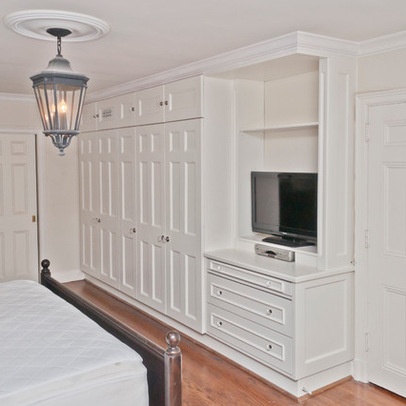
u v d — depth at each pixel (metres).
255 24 2.56
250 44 2.99
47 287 3.27
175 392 1.91
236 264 3.37
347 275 3.21
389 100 2.93
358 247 3.19
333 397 3.03
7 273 5.33
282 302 3.03
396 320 3.02
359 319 3.22
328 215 3.08
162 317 4.37
